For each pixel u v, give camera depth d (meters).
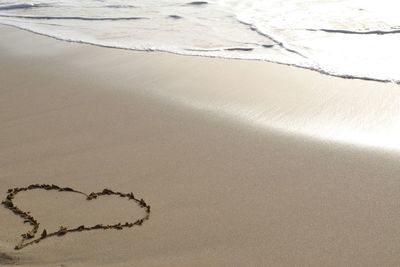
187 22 10.15
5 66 8.30
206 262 3.74
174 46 8.83
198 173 4.95
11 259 3.74
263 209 4.36
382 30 8.87
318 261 3.75
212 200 4.51
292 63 7.71
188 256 3.81
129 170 5.04
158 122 6.05
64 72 7.89
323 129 5.71
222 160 5.16
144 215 4.32
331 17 9.77
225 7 10.95
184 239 4.00
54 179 4.91
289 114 6.10
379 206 4.35
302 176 4.82
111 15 11.04
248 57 8.09
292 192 4.59
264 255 3.82
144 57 8.38
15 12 11.83
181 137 5.67
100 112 6.40
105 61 8.31
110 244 3.94
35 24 10.85
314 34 8.94
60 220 4.25
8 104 6.79
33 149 5.54
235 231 4.09
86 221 4.24
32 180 4.91
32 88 7.31
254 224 4.17
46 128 6.03
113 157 5.31
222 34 9.28
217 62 7.96
